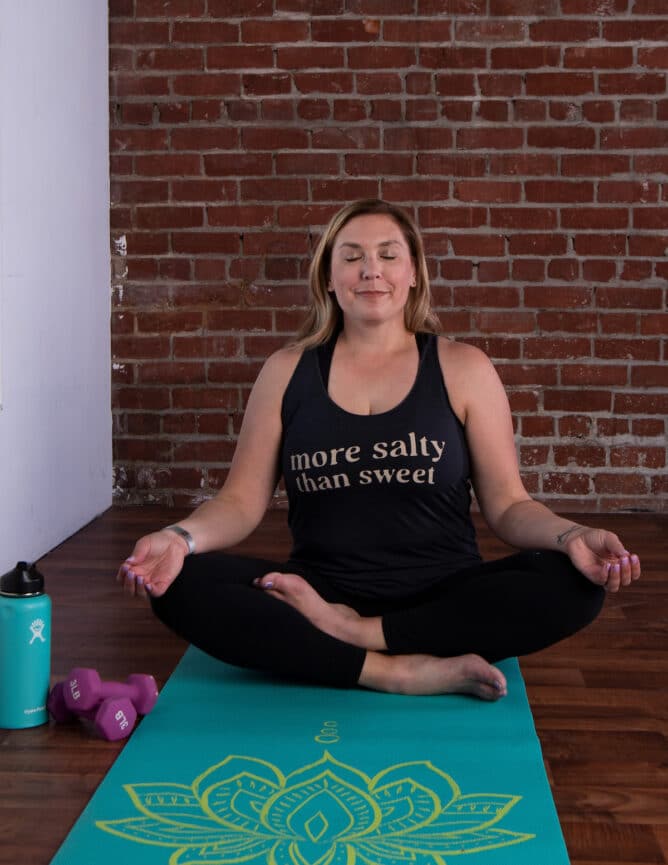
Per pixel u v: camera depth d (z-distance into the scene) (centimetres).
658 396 418
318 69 412
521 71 410
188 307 422
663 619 272
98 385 406
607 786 172
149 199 419
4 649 193
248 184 417
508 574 206
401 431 216
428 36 410
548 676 227
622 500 422
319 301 232
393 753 180
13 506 310
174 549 203
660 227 413
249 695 209
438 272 418
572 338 418
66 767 178
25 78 318
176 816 158
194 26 412
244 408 424
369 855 146
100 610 275
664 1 405
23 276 317
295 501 226
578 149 411
